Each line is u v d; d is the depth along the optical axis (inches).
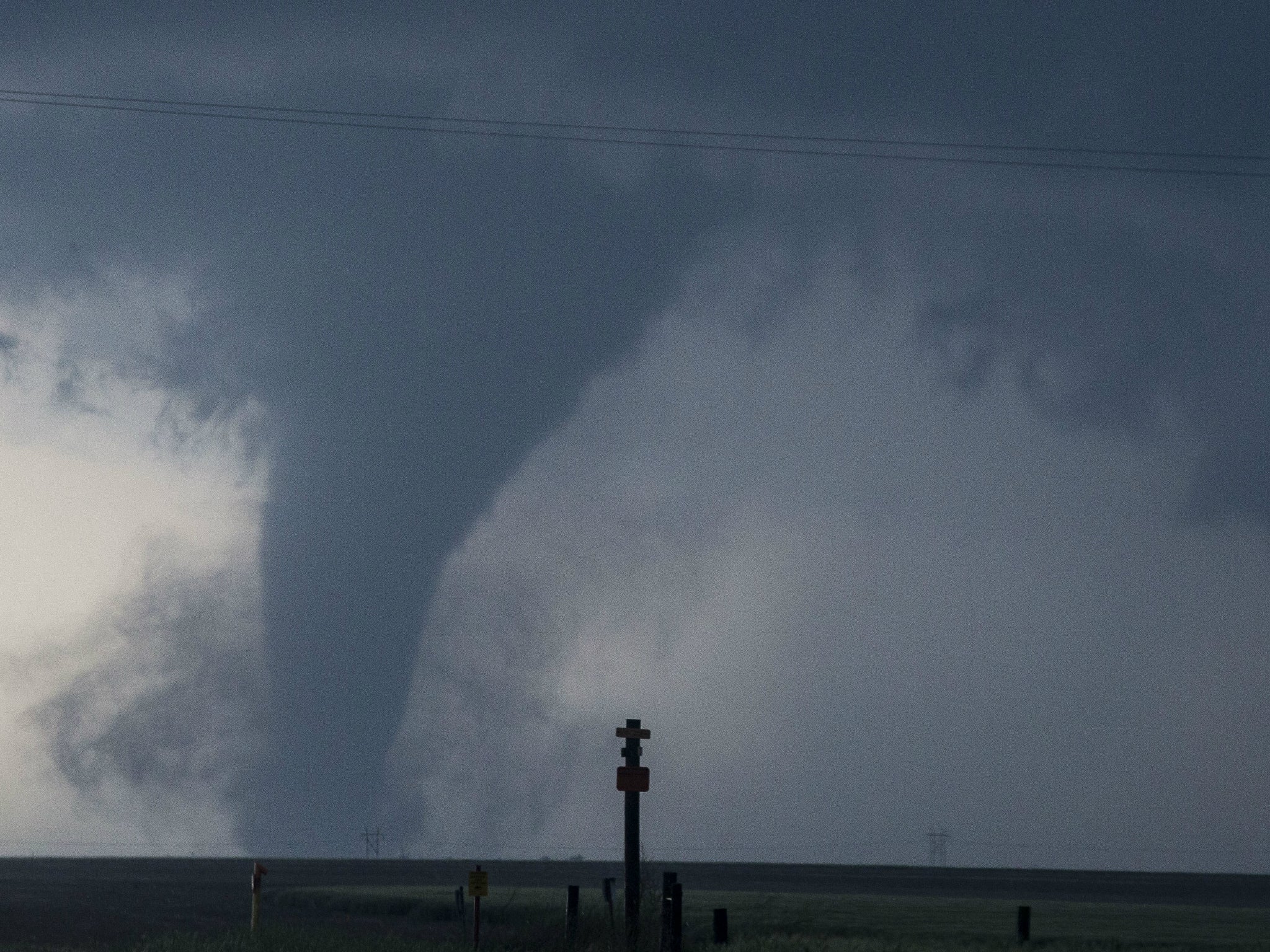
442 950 2196.1
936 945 2283.5
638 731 2394.2
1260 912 3412.9
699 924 2908.5
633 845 2372.0
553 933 2496.3
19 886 4931.1
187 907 3865.7
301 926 2952.8
